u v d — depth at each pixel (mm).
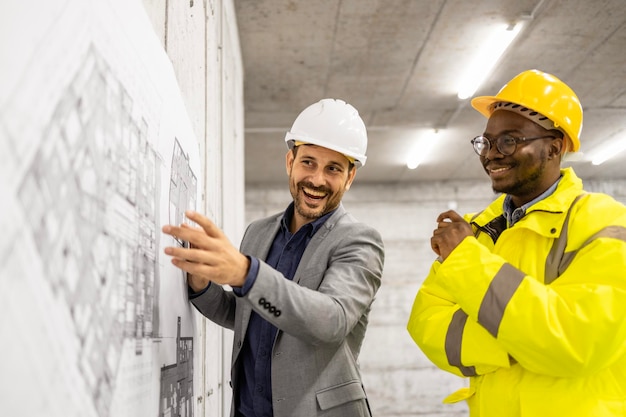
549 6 4547
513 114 1298
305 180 1507
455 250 1210
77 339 510
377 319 9164
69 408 482
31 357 419
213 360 2139
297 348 1370
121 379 646
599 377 1144
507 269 1154
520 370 1228
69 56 504
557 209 1223
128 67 708
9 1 410
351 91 6234
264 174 9195
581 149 7918
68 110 501
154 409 837
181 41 1511
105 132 608
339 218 1527
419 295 1452
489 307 1136
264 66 5598
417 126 7203
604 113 6730
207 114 2176
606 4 4523
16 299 400
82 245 532
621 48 5250
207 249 922
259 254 1600
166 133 956
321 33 4965
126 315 685
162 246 932
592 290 1081
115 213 646
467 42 5105
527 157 1273
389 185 9734
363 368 8961
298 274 1441
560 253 1203
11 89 405
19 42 419
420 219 9609
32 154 431
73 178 511
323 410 1348
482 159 1346
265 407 1423
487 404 1258
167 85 966
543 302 1096
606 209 1196
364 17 4715
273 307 1057
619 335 1066
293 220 1630
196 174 1328
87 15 554
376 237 1469
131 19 731
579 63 5559
